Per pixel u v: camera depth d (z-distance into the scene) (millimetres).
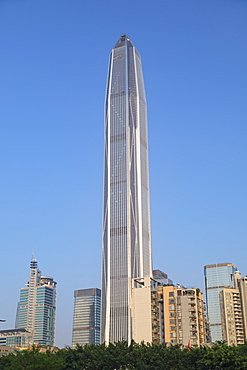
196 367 148375
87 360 157750
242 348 146125
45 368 143375
